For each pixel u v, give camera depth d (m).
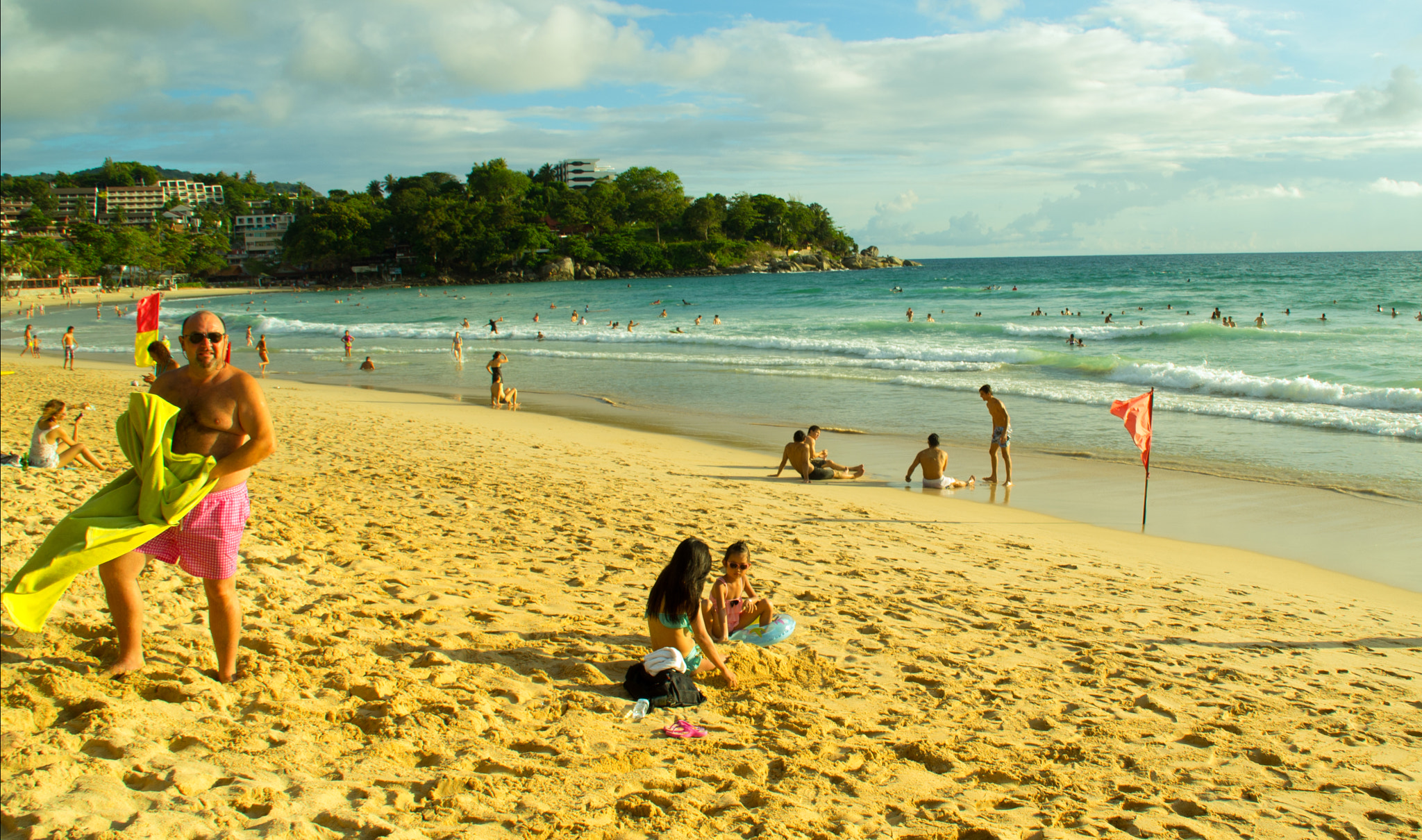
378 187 173.38
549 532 7.99
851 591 6.65
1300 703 4.75
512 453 13.27
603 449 14.20
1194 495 11.35
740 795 3.24
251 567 5.82
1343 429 15.31
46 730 3.01
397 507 8.70
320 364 30.84
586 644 4.90
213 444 3.46
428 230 138.25
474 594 5.80
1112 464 13.29
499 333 42.09
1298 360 23.66
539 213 156.00
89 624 4.16
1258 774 3.82
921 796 3.37
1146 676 5.04
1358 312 41.41
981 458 13.90
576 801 3.05
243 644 4.24
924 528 9.50
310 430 14.65
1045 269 138.75
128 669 3.57
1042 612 6.40
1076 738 4.09
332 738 3.32
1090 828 3.20
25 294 111.88
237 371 3.50
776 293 78.62
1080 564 8.17
